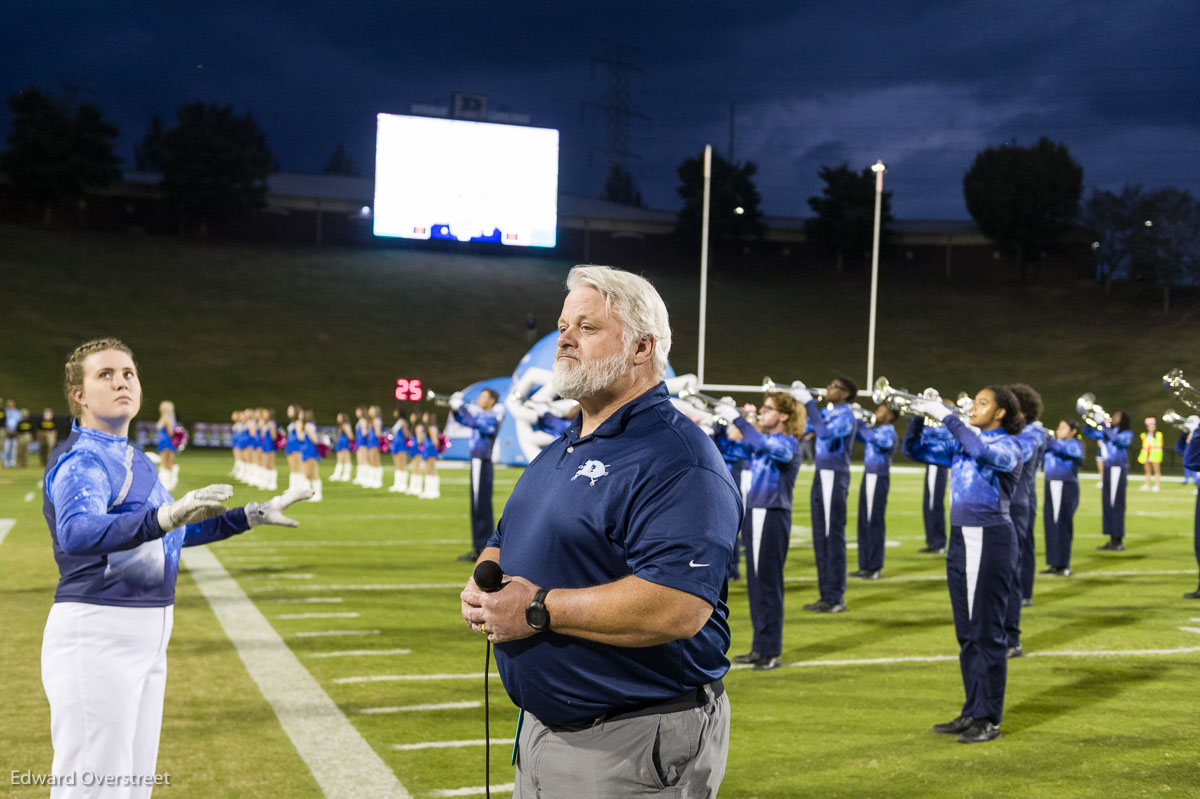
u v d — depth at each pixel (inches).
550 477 83.0
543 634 78.4
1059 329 1724.9
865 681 226.2
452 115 1354.6
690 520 74.7
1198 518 374.9
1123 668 243.0
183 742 171.3
